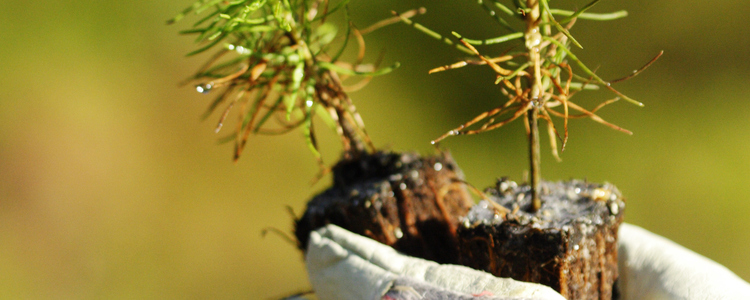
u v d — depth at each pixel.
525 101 0.48
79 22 1.60
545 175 1.39
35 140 1.50
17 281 1.30
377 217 0.51
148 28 1.62
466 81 1.52
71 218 1.43
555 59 0.49
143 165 1.51
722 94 1.49
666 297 0.51
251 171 1.51
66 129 1.52
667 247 0.53
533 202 0.49
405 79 1.56
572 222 0.48
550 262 0.48
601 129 1.49
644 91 1.52
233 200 1.47
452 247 0.52
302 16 0.53
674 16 1.54
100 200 1.46
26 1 1.57
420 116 1.51
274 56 0.52
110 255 1.37
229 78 0.51
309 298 0.55
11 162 1.45
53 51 1.57
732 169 1.33
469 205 0.53
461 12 1.49
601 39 1.53
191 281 1.33
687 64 1.54
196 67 1.60
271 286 1.32
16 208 1.43
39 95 1.53
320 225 0.52
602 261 0.49
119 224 1.42
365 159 0.53
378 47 1.55
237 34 0.53
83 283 1.32
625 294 0.53
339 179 0.53
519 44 0.49
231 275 1.34
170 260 1.37
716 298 0.50
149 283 1.32
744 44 1.53
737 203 1.28
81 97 1.55
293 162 1.50
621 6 1.54
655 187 1.34
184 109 1.58
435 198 0.52
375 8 1.56
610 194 0.49
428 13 1.53
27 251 1.37
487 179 1.38
